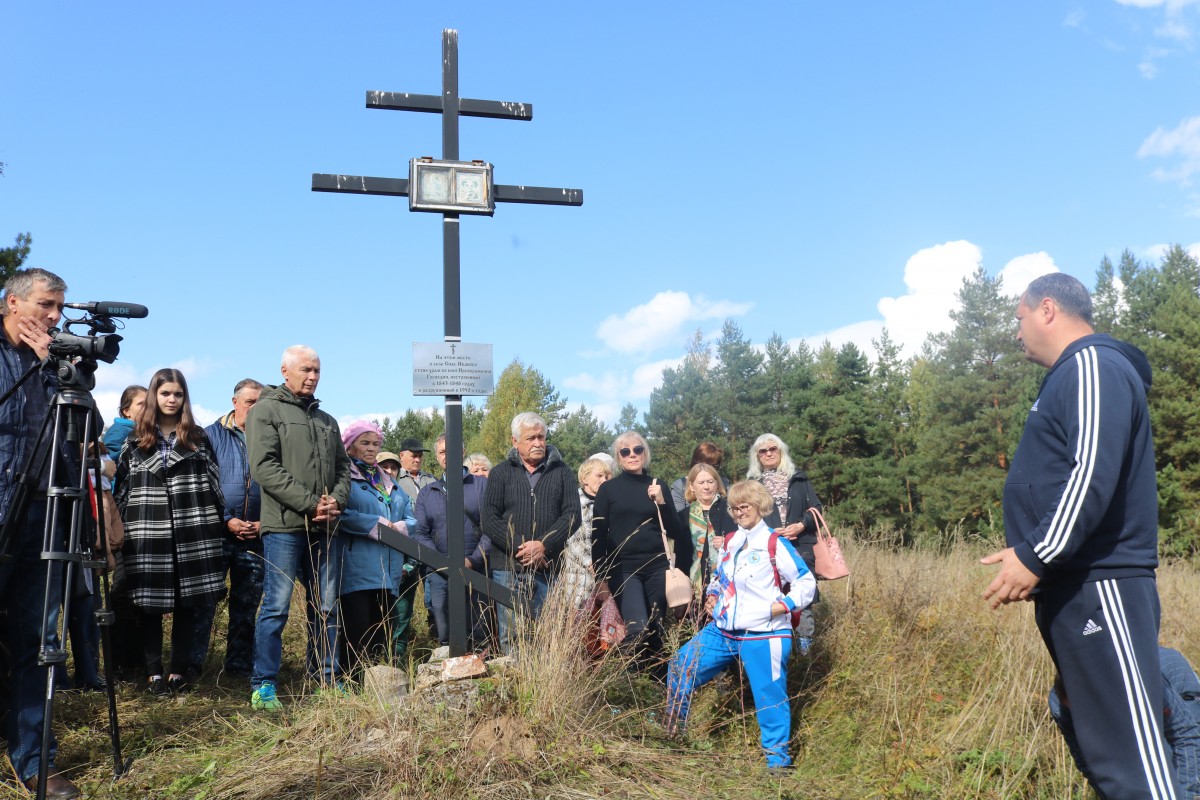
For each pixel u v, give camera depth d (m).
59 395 3.53
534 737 3.80
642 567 5.34
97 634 5.39
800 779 3.99
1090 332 3.15
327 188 4.41
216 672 5.78
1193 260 26.98
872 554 7.22
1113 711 2.77
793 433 30.80
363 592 5.25
